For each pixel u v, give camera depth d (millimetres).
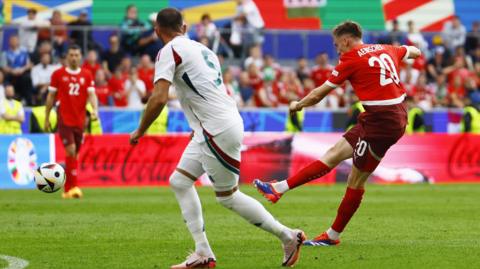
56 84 40781
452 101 63844
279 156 52594
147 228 28500
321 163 24203
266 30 64562
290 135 52812
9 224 29750
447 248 23406
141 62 59500
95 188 48594
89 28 60812
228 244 24344
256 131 56719
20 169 49344
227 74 57844
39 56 59125
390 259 21281
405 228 28516
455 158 54594
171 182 19656
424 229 28234
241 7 69625
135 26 63031
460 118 59344
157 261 21109
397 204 37906
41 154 49531
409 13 75125
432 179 54250
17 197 42125
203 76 18906
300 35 68562
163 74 18719
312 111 57750
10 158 49406
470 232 27391
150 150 51188
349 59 23109
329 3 73562
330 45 69625
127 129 54875
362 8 74188
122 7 69625
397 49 24109
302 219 31656
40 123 52812
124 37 62219
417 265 20266
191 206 19578
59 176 27938
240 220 30922
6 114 52562
